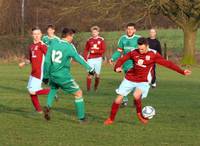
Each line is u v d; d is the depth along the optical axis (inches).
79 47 3469.5
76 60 946.1
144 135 837.2
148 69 941.8
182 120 1018.7
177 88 1801.2
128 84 946.1
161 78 2309.3
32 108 1174.3
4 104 1246.9
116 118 1029.8
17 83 1892.2
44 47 1077.1
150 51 933.2
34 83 1077.1
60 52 942.4
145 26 3294.8
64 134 835.4
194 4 3282.5
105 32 4252.0
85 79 2182.6
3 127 898.1
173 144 763.4
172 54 3826.3
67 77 951.6
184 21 3447.3
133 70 948.0
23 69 2802.7
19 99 1359.5
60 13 3326.8
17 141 768.3
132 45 1278.3
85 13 3503.9
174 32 5231.3
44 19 4037.9
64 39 953.5
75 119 1009.5
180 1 3248.0
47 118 973.8
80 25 3622.0
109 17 3292.3
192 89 1763.0
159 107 1237.1
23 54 3430.1
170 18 3432.6
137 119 1021.2
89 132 858.1
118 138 806.5
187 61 3459.6
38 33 1082.7
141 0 3223.4
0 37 3521.2
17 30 4121.6
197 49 4320.9
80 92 958.4
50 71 953.5
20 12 4165.8
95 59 1665.8
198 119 1037.2
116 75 2455.7
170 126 937.5
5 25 4101.9
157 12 3331.7
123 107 1225.4
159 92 1647.4
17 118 1010.7
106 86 1861.5
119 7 3245.6
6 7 4082.2
